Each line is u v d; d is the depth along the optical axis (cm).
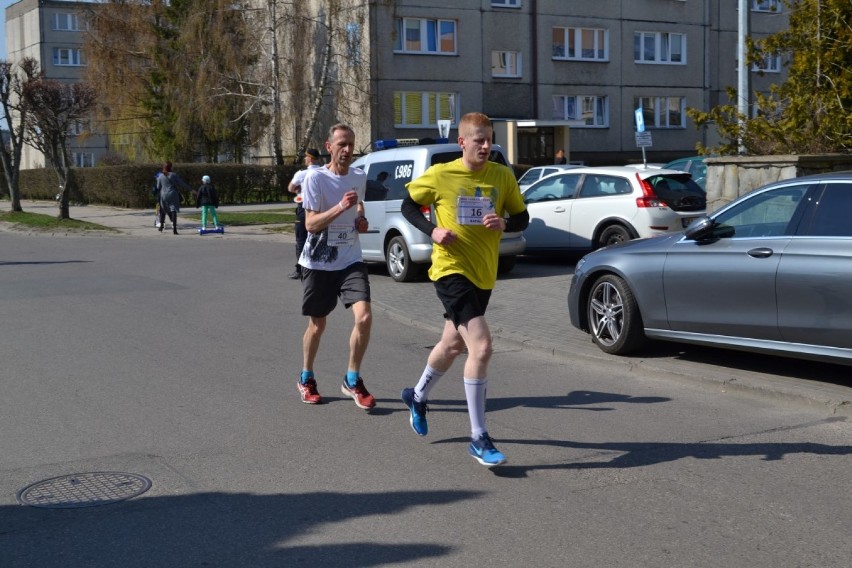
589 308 902
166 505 517
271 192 3759
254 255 1942
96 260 1855
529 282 1380
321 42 3731
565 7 4075
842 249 692
